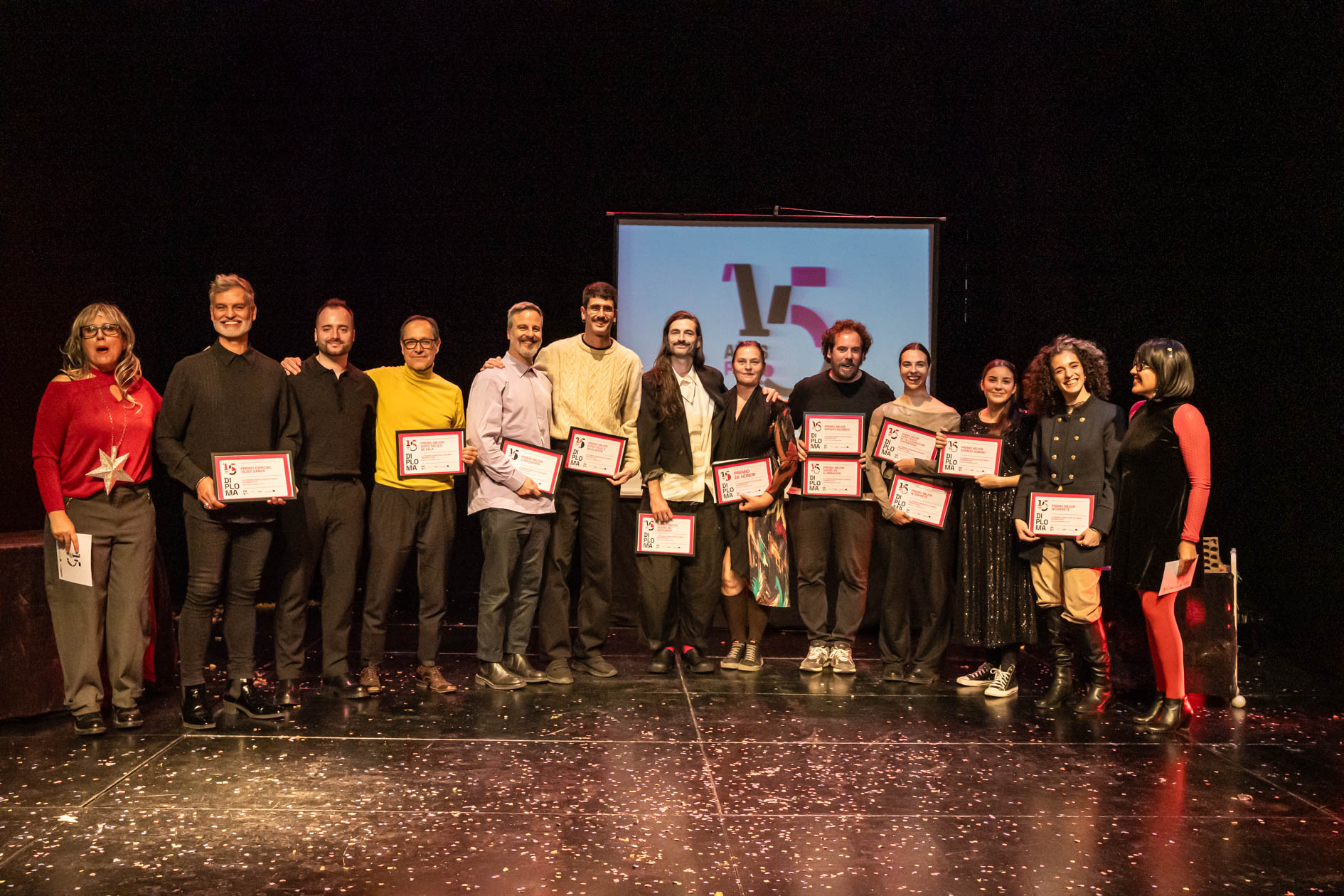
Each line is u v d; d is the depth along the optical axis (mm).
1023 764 3051
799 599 4266
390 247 5445
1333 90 4461
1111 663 3992
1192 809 2705
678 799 2734
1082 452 3629
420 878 2244
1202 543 3881
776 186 5484
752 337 5305
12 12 4445
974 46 5336
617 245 5266
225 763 2990
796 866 2326
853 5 5344
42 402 3221
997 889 2230
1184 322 4996
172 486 5297
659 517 4051
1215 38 4844
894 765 3029
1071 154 5285
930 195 5473
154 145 5070
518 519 3805
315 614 5336
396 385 3807
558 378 4004
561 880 2242
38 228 4570
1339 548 4305
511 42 5383
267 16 5242
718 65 5414
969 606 3852
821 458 4137
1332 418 4414
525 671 3984
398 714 3529
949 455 3891
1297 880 2289
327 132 5367
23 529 4527
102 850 2371
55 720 3434
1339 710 3682
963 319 5496
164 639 3848
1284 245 4637
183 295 5230
